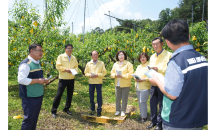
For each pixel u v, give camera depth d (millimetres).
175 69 1266
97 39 8680
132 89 6891
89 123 3725
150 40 8945
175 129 1292
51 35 5465
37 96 2592
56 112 4020
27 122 2520
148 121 3756
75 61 4277
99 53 8297
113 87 7086
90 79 3980
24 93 2500
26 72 2477
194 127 1244
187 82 1210
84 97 5496
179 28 1325
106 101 5250
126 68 3969
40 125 3420
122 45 8000
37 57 2656
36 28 5391
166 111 1367
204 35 5652
